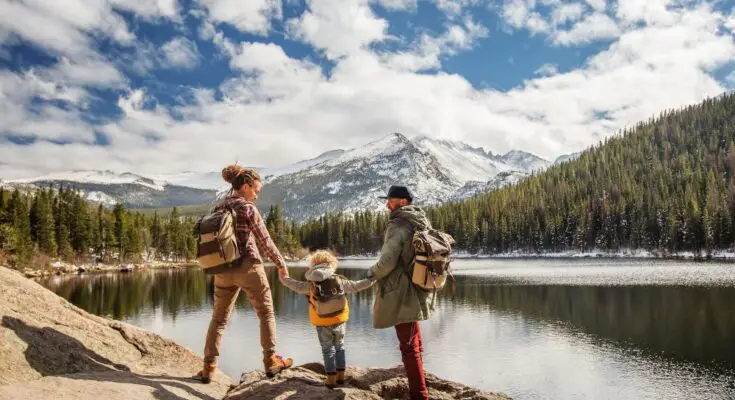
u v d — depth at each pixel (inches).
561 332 1146.7
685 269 2827.3
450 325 1246.9
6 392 151.9
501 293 1843.0
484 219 6082.7
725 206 4156.0
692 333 1093.1
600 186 6259.8
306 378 213.9
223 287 208.7
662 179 5738.2
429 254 175.5
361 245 6658.5
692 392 735.7
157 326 1240.8
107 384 179.5
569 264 3735.2
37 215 3462.1
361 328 1229.1
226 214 197.8
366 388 216.5
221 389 219.6
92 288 2220.7
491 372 841.5
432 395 217.3
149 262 4682.6
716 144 7042.3
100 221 4205.2
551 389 753.6
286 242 5787.4
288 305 1659.7
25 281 246.8
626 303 1510.8
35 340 197.2
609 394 729.6
